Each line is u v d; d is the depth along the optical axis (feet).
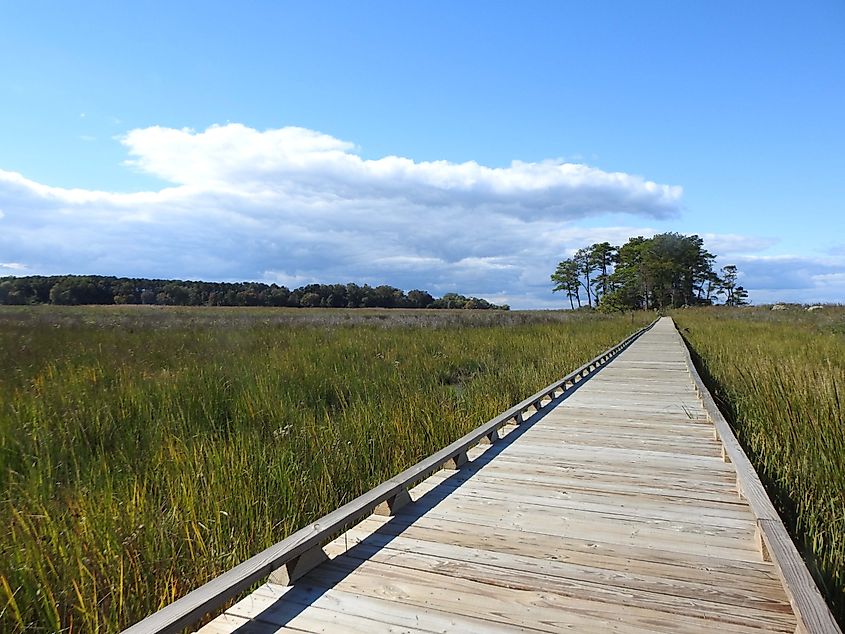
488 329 70.28
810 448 16.22
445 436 21.52
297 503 14.38
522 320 94.73
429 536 11.25
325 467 16.37
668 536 11.21
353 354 40.47
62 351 34.47
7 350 33.42
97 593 9.95
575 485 14.58
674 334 76.89
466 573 9.61
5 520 12.57
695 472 15.71
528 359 45.42
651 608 8.45
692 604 8.55
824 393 19.76
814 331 69.51
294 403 25.59
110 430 20.22
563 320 104.22
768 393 21.79
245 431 20.39
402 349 45.16
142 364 31.91
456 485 14.65
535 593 8.91
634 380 34.35
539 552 10.48
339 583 9.27
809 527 12.98
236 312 117.91
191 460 15.60
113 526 11.52
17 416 19.67
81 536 11.21
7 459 16.69
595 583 9.24
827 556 11.71
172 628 6.66
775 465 16.80
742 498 13.47
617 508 12.87
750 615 8.23
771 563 9.94
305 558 9.61
